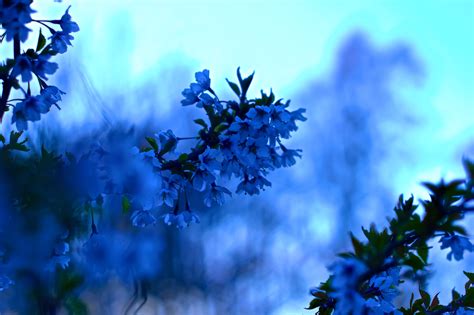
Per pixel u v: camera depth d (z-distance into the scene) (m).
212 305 4.91
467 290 1.54
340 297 1.44
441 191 1.42
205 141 1.58
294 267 5.64
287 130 1.59
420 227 1.42
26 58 1.51
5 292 1.49
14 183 1.43
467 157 1.42
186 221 1.62
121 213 1.49
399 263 1.46
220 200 1.64
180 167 1.56
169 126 3.92
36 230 1.44
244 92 1.59
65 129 1.49
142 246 1.48
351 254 1.45
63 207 1.45
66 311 1.50
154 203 1.56
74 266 1.49
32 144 1.48
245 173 1.62
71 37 1.54
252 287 5.29
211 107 1.58
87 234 1.47
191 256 4.73
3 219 1.43
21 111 1.52
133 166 1.48
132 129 1.49
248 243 5.49
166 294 3.46
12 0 1.49
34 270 1.47
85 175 1.45
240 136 1.57
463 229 1.42
